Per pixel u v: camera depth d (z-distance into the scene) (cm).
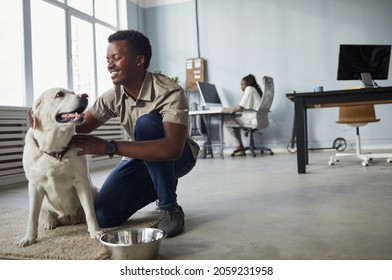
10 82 355
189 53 604
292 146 534
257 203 196
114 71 138
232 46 582
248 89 509
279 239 132
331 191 218
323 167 335
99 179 335
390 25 516
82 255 120
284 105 562
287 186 243
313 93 289
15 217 183
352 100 281
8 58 353
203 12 594
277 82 565
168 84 143
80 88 480
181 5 605
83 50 488
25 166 136
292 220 158
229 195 224
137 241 129
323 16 541
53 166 132
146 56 141
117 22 573
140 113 148
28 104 366
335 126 541
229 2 581
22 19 362
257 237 136
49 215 155
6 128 319
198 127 539
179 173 164
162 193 147
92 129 162
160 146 128
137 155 127
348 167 326
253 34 572
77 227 157
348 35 532
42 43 402
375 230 137
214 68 592
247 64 576
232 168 365
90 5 505
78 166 137
